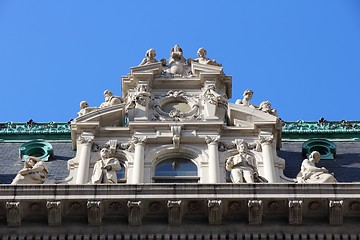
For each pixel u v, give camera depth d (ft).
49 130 171.32
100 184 133.08
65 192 132.05
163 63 163.32
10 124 172.86
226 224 132.67
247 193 132.05
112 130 150.00
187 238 131.75
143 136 148.15
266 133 149.48
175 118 151.94
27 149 163.22
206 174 143.95
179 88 159.63
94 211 131.64
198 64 161.17
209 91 155.94
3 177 153.07
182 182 143.33
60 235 132.05
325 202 132.16
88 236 131.85
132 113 152.66
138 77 159.43
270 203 132.46
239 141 148.25
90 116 151.53
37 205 132.36
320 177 137.49
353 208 132.67
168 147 147.23
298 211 131.75
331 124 173.99
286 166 156.25
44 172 139.23
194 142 147.95
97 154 147.23
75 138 153.48
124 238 131.75
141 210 132.05
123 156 147.02
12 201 131.44
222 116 154.10
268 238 131.85
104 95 159.33
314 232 132.26
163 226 132.57
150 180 143.43
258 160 146.00
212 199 131.54
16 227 132.36
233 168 141.90
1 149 166.91
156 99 156.56
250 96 157.58
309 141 163.63
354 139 170.71
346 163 159.12
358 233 132.16
